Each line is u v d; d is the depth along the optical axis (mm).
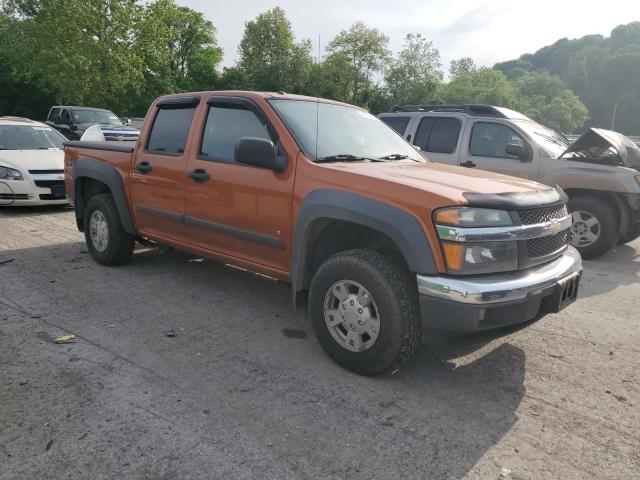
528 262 3270
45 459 2543
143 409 3002
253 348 3887
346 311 3463
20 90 48656
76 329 4113
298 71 69500
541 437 2865
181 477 2443
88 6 28438
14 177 8758
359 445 2730
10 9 40062
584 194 7176
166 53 32844
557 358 3891
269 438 2768
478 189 3309
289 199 3803
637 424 3025
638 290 5688
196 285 5320
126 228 5480
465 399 3242
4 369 3418
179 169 4680
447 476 2516
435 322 3080
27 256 6234
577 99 114250
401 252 3252
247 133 4238
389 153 4480
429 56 72625
